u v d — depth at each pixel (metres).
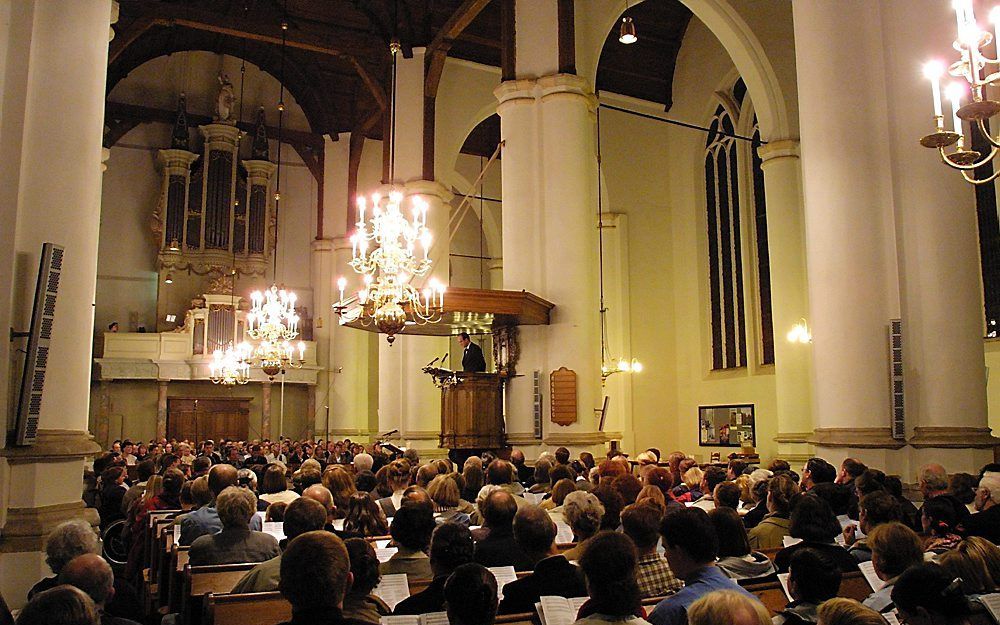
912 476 7.96
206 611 4.26
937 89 5.40
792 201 17.86
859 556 4.98
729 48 18.28
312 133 28.80
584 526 5.29
